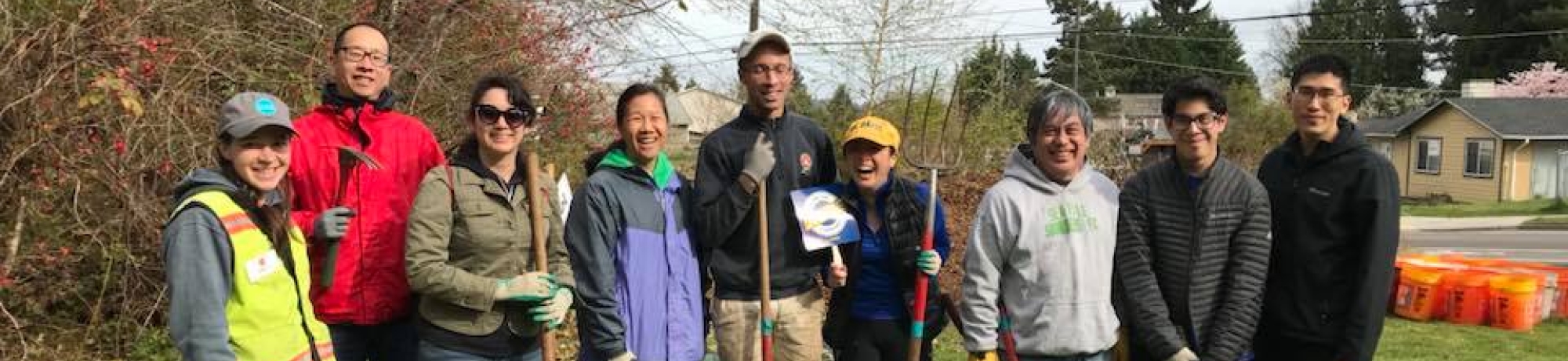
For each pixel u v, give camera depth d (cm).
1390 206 334
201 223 263
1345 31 4884
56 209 525
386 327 348
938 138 677
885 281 380
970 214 952
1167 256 349
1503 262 959
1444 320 855
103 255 507
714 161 377
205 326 260
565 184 536
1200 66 5353
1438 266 900
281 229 285
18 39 492
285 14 597
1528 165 2798
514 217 328
